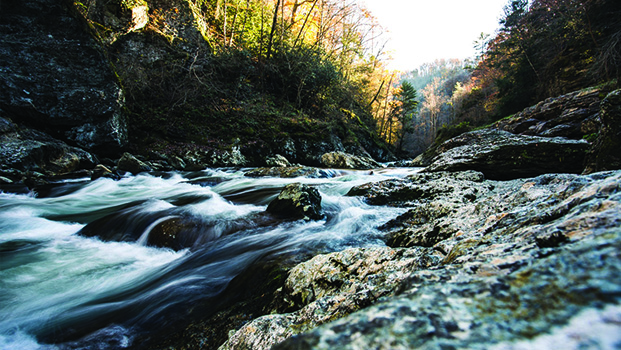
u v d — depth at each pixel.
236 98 15.91
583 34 17.14
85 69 9.55
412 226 3.31
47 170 7.99
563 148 5.18
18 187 6.64
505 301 0.39
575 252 0.45
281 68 19.03
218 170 11.08
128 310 2.39
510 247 0.78
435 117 60.62
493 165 5.72
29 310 2.45
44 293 2.70
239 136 14.06
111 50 12.45
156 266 3.21
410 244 2.50
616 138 3.69
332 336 0.39
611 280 0.34
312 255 2.92
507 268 0.56
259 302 2.13
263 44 18.95
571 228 0.69
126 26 12.87
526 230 0.97
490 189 4.38
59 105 9.14
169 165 11.13
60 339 2.12
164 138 12.41
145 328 2.17
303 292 1.83
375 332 0.38
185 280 2.79
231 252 3.29
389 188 5.12
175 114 13.23
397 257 1.76
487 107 29.92
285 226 3.97
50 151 8.20
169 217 4.18
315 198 4.57
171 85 13.82
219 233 3.78
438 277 0.62
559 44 19.30
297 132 16.34
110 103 9.99
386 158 28.30
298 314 1.45
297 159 15.86
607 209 0.70
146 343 2.00
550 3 18.89
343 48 27.88
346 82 25.73
